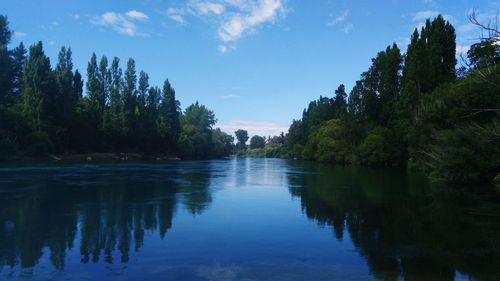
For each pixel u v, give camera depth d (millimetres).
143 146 111312
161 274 11359
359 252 13859
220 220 19531
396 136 72625
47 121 79062
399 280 11062
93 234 16219
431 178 40281
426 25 66500
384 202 26031
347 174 53906
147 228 17469
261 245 14750
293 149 144750
